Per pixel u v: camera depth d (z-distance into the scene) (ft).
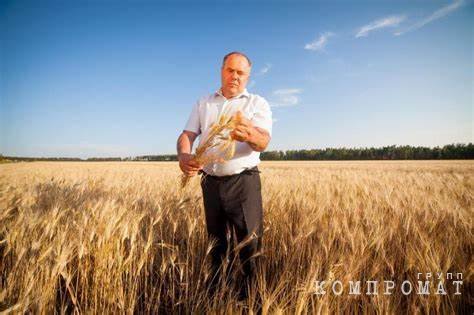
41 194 13.66
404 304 7.13
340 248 8.23
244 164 7.30
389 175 28.78
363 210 12.02
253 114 7.42
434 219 10.70
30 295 6.28
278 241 10.50
